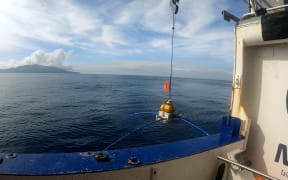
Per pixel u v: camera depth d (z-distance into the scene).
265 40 2.37
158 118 9.05
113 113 24.06
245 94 2.80
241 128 2.77
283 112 2.49
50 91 51.69
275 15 2.25
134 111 25.78
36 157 1.91
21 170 1.70
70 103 32.56
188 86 83.81
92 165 1.87
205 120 20.41
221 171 2.49
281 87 2.49
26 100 35.38
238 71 2.76
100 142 13.37
